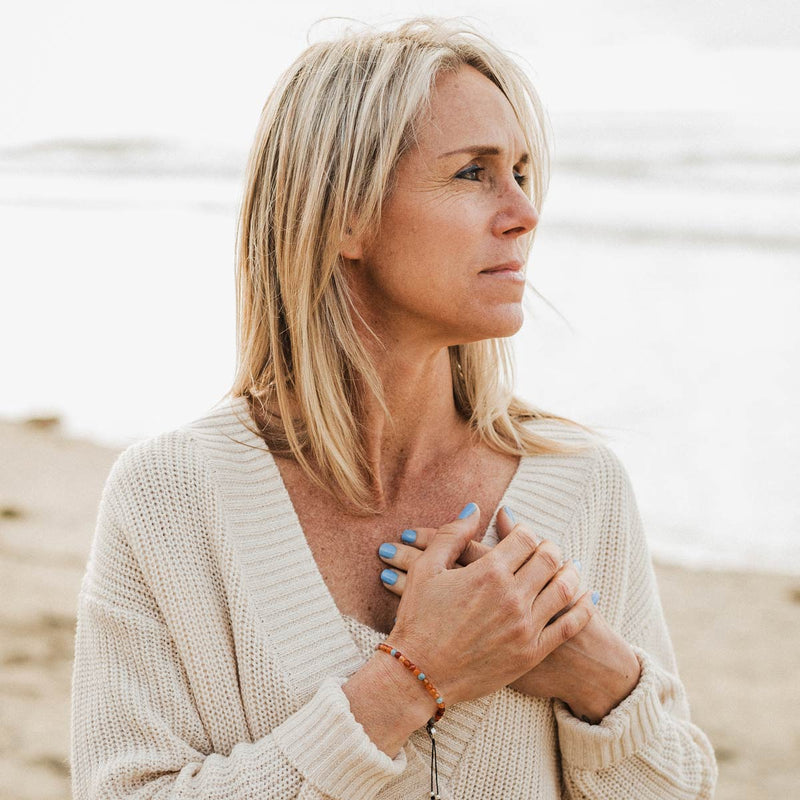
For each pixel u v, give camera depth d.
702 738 1.61
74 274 20.06
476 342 1.58
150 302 17.11
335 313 1.45
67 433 10.57
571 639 1.43
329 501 1.51
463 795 1.41
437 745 1.40
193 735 1.39
